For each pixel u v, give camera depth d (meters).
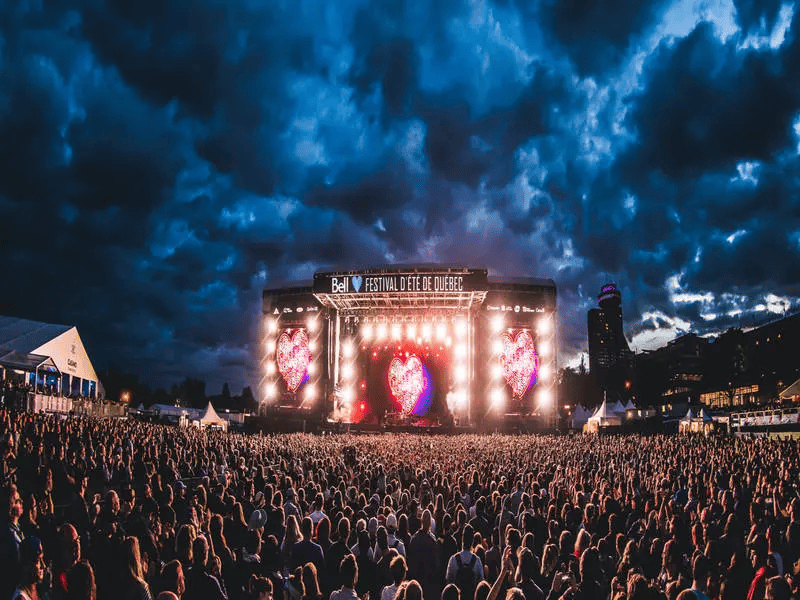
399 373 81.44
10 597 6.77
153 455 24.91
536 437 59.28
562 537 9.70
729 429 56.72
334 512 13.66
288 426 75.25
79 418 41.41
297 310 79.19
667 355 147.88
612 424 72.00
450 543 12.08
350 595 7.89
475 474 21.09
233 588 8.36
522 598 6.79
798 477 22.47
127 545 6.51
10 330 61.66
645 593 6.23
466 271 69.31
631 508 15.12
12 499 9.25
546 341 73.19
